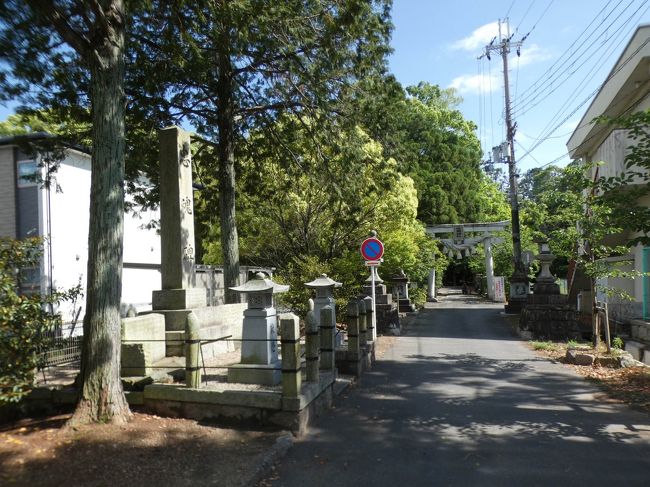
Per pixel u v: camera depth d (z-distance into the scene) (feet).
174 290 32.50
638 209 26.50
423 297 97.25
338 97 44.16
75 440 17.84
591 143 70.23
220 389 21.53
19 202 46.37
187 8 34.81
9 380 18.51
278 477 16.51
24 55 24.34
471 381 31.14
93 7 19.98
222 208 46.47
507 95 84.94
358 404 25.73
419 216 120.16
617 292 39.93
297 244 62.18
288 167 52.54
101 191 20.38
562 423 22.21
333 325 27.48
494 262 130.41
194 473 15.92
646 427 21.48
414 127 126.00
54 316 20.53
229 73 44.14
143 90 42.75
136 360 23.49
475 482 15.98
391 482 16.06
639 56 45.88
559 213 43.83
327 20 37.47
